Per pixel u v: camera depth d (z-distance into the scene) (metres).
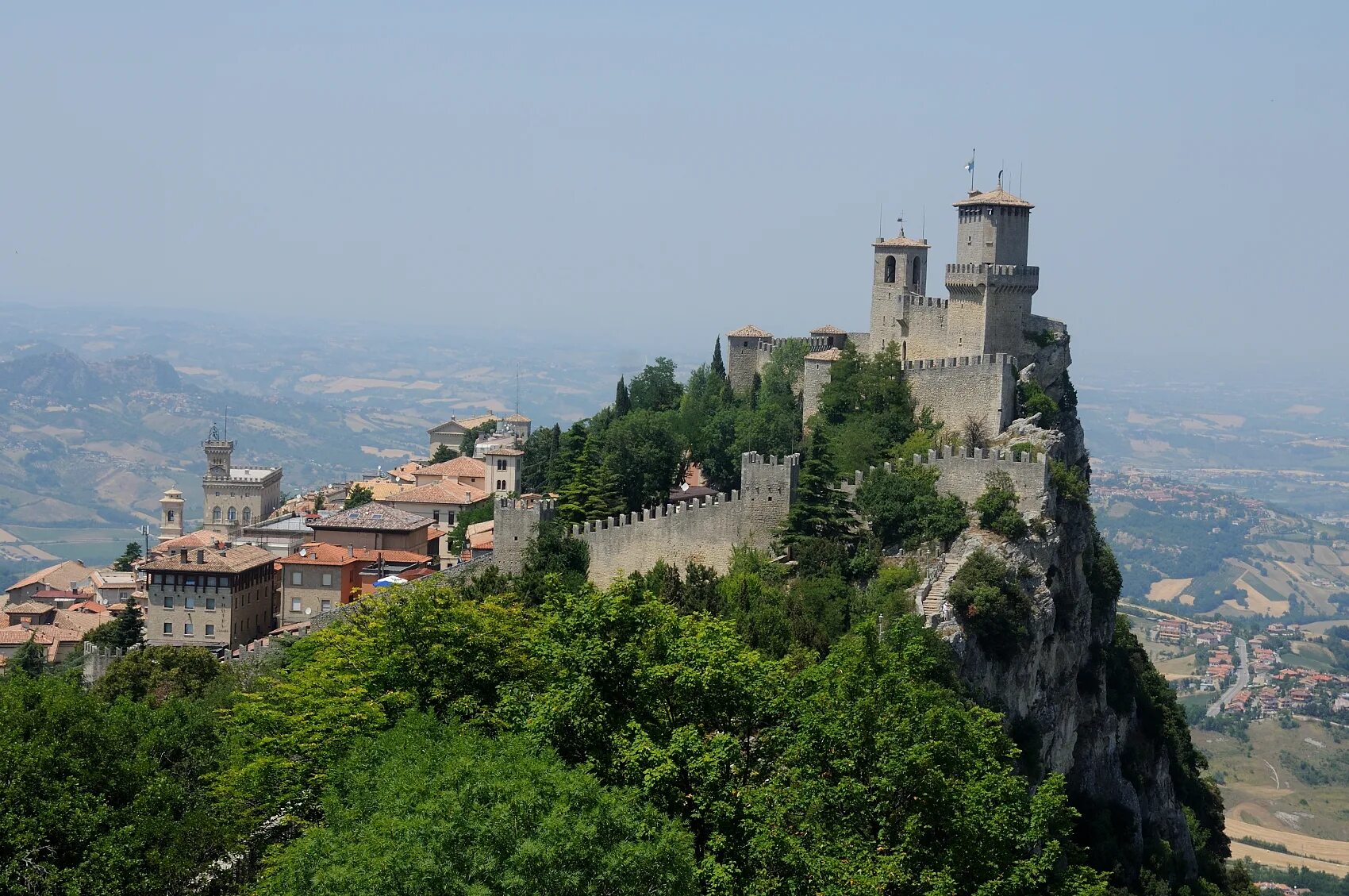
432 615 104.38
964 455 166.25
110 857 86.75
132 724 104.50
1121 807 173.12
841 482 171.75
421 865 70.00
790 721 89.25
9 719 93.38
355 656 105.00
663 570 150.62
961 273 198.50
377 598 118.44
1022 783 86.62
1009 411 189.12
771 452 196.50
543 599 137.50
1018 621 153.88
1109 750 178.12
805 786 83.69
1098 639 184.88
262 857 92.25
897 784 83.62
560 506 185.00
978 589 151.25
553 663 91.50
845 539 164.50
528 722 87.38
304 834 86.06
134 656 161.25
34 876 86.56
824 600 151.62
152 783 93.12
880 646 95.62
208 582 196.75
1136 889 165.50
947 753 86.25
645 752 82.75
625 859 71.69
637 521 170.00
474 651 102.31
